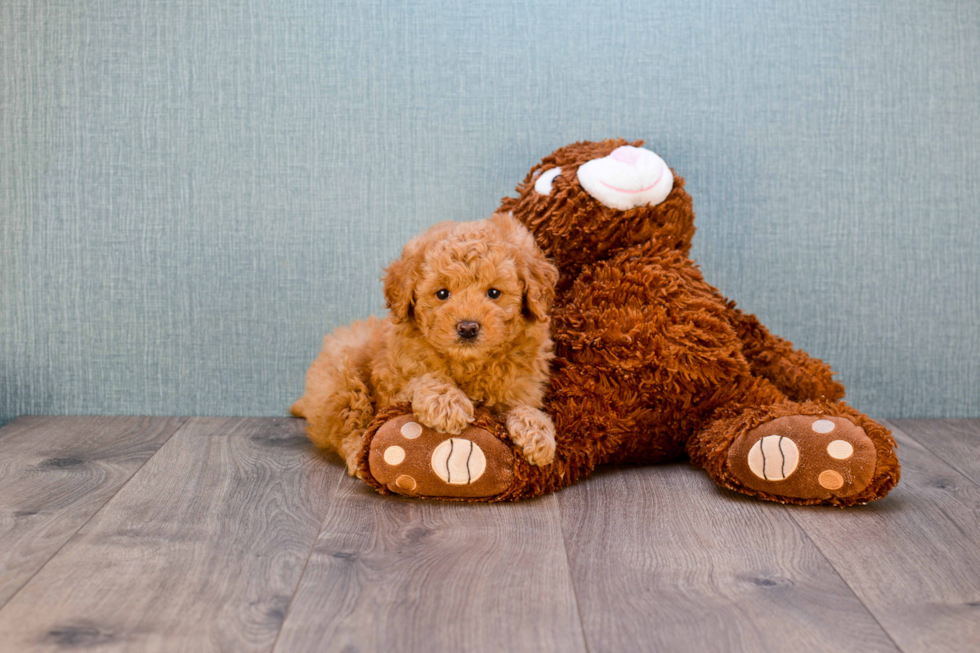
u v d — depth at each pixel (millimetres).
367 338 1620
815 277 1980
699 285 1643
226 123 1910
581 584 1105
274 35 1892
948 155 1951
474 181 1942
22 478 1523
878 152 1947
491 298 1347
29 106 1895
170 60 1891
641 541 1252
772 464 1385
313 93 1908
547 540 1252
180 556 1183
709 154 1940
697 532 1288
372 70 1907
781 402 1521
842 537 1272
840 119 1936
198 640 955
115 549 1204
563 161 1688
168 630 976
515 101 1922
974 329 2000
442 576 1125
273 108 1909
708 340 1561
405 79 1912
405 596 1066
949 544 1249
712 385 1568
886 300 1990
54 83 1890
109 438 1793
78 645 940
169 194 1925
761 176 1949
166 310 1960
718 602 1059
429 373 1426
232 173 1924
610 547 1229
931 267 1983
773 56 1919
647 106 1925
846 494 1374
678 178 1687
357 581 1107
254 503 1402
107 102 1896
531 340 1432
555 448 1437
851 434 1377
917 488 1509
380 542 1238
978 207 1968
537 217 1660
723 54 1916
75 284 1947
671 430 1600
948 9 1912
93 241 1935
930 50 1923
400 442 1378
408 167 1934
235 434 1834
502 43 1907
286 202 1935
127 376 1979
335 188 1935
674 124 1931
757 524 1323
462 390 1437
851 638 974
